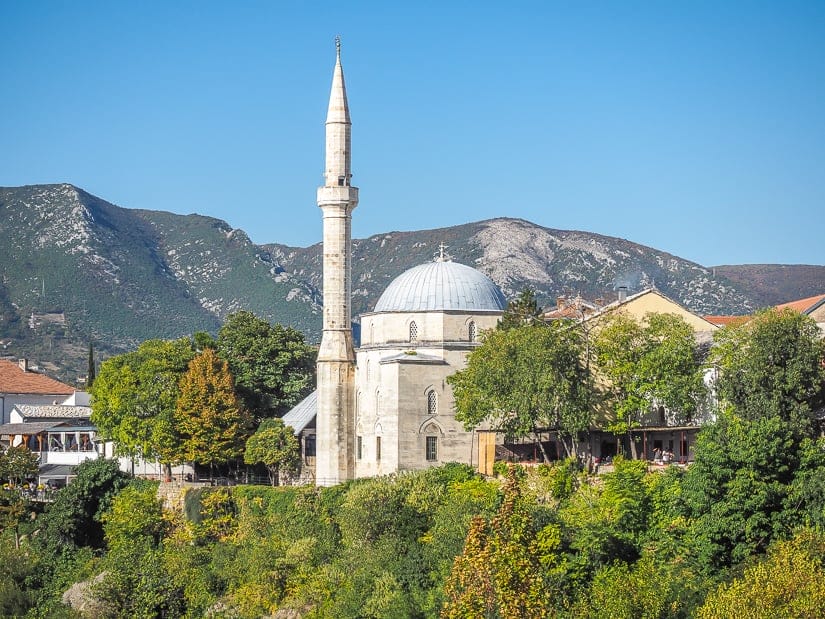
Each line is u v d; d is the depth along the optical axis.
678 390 133.25
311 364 191.25
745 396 124.00
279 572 126.69
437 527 119.56
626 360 135.62
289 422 169.75
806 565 91.38
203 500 149.75
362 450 150.88
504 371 133.88
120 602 131.50
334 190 155.62
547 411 131.50
